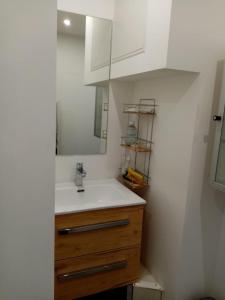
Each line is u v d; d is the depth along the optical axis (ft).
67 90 6.04
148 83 6.05
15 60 2.07
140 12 4.88
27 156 2.24
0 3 1.97
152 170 6.06
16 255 2.37
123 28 5.61
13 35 2.03
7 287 2.40
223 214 5.33
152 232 6.12
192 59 4.36
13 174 2.22
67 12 5.70
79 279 5.17
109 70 6.35
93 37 6.03
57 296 5.04
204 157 4.87
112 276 5.50
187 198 4.93
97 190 6.29
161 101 5.61
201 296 5.67
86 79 6.15
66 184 6.22
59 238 4.81
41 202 2.36
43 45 2.13
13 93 2.10
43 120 2.23
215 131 4.55
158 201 5.84
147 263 6.37
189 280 5.41
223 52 4.60
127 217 5.37
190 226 5.08
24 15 2.04
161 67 4.28
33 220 2.37
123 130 6.79
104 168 6.73
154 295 5.71
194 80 4.61
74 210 4.79
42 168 2.31
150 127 6.06
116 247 5.39
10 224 2.30
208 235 5.33
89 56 6.07
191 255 5.27
